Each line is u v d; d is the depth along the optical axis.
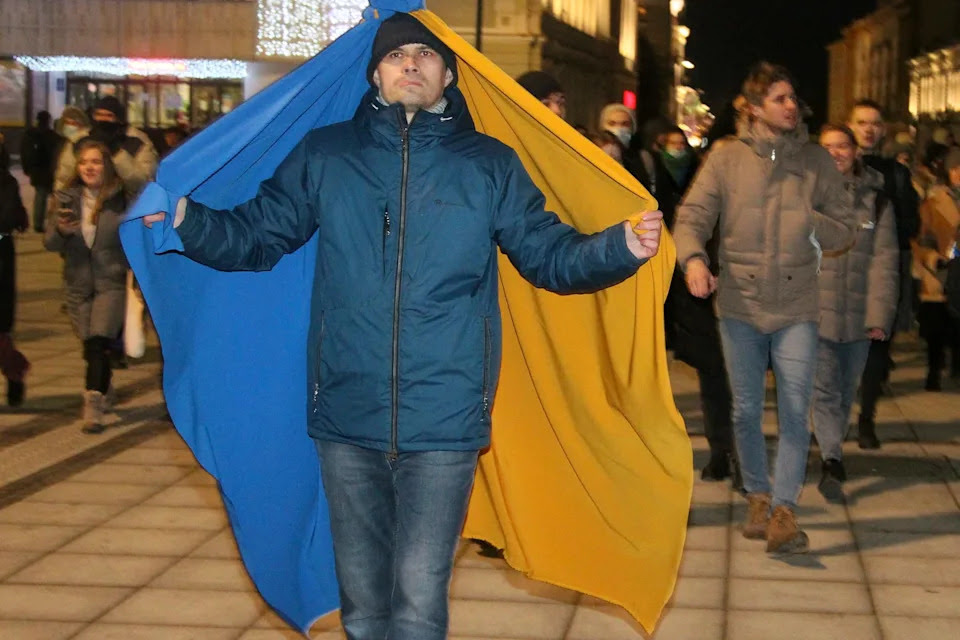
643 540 4.12
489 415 3.65
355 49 3.89
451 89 3.71
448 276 3.56
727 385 7.29
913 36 54.78
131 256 3.75
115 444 8.22
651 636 4.98
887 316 6.86
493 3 28.22
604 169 3.77
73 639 4.90
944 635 5.00
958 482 7.43
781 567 5.85
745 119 5.95
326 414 3.64
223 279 3.95
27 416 9.07
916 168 15.53
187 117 30.39
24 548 6.02
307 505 4.11
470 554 6.03
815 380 7.04
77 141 11.54
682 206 5.94
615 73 44.12
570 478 4.21
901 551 6.09
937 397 10.21
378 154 3.60
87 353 8.53
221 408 4.00
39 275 18.11
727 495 7.10
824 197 5.84
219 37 28.28
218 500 6.89
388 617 3.74
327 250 3.63
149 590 5.46
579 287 3.62
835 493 6.99
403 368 3.55
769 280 5.82
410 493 3.62
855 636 4.99
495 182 3.61
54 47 29.38
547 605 5.32
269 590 4.10
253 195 4.03
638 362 3.96
